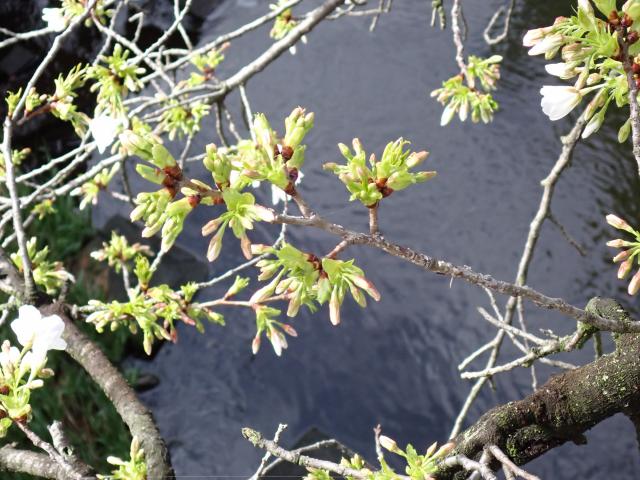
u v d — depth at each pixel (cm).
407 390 662
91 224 759
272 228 763
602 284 664
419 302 704
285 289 138
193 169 784
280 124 812
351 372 676
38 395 608
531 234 331
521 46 818
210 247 132
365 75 851
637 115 142
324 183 786
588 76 151
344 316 705
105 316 233
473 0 868
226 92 351
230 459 636
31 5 800
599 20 142
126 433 613
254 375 681
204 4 887
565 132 764
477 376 231
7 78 777
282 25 385
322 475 180
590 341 632
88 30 803
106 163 300
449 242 726
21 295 238
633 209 699
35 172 287
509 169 757
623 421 603
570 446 600
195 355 692
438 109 813
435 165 774
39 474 187
